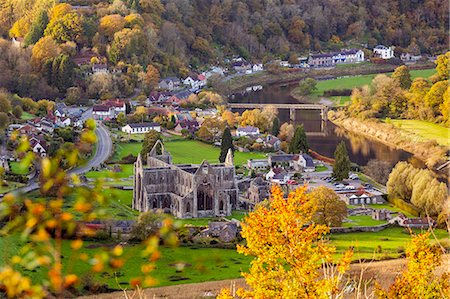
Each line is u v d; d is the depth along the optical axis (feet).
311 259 268.00
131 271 552.00
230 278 561.43
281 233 272.51
